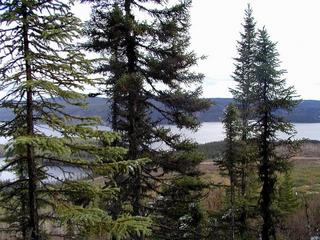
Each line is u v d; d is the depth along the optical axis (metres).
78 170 7.49
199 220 20.44
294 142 18.66
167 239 16.62
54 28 6.21
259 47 18.55
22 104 6.45
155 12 14.34
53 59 6.38
